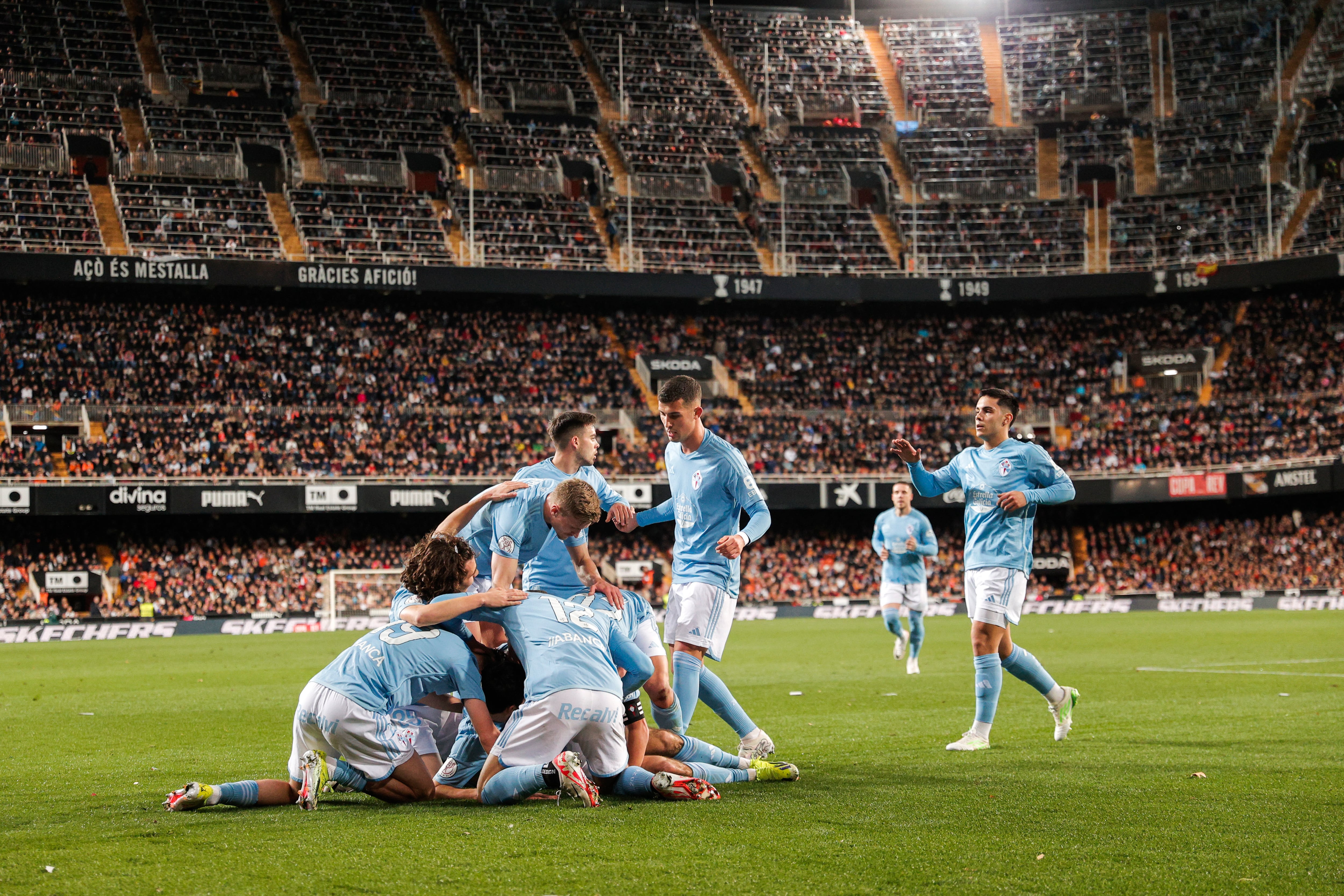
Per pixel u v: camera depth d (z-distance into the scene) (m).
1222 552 42.75
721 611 8.35
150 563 38.66
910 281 43.78
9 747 10.34
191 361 40.84
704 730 10.92
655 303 45.94
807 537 44.22
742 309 46.69
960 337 47.00
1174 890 4.77
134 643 31.55
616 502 8.71
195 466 38.62
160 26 47.22
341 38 49.62
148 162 42.41
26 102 42.91
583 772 6.47
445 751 7.34
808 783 7.47
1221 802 6.70
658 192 47.69
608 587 7.29
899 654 20.64
